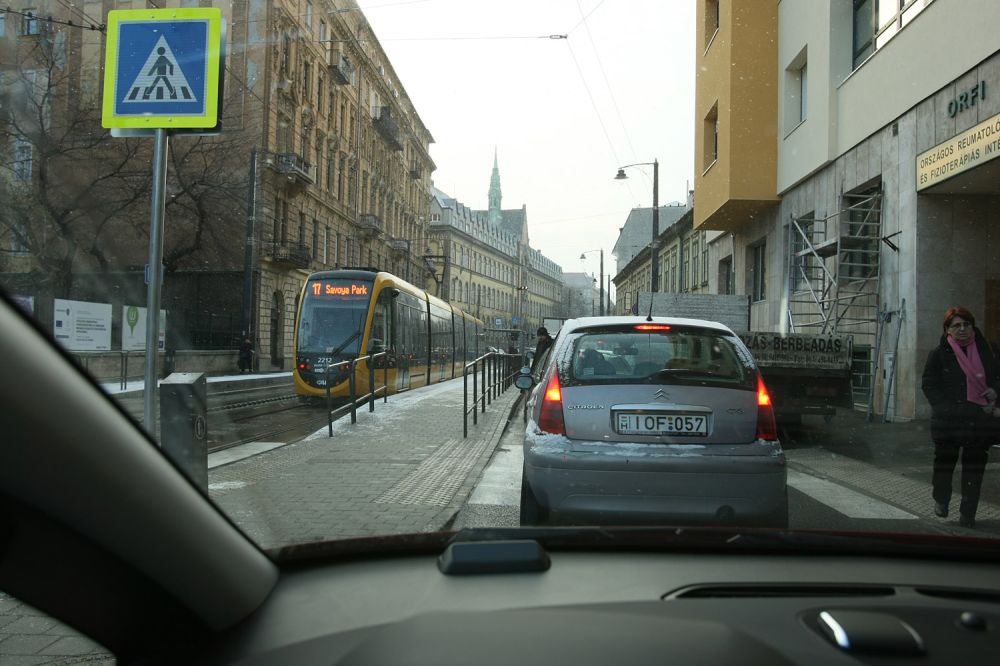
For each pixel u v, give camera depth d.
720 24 20.61
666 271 39.72
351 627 1.75
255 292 32.31
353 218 47.56
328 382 9.89
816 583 2.10
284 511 5.36
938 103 12.04
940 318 12.54
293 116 35.41
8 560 1.47
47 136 21.33
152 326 4.84
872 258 14.58
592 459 4.36
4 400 1.25
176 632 1.72
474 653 1.50
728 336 4.87
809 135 17.06
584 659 1.47
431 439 9.53
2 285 1.31
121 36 4.93
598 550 2.42
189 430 4.21
